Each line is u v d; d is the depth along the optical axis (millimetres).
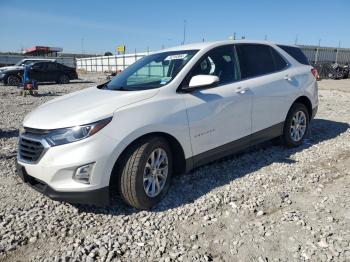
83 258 2873
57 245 3084
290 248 2930
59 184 3281
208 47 4445
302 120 5730
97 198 3316
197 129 3986
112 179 3473
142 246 3027
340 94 15125
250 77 4836
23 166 3533
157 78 4195
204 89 4094
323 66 30266
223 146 4371
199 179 4453
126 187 3475
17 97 14648
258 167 4855
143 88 4008
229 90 4398
